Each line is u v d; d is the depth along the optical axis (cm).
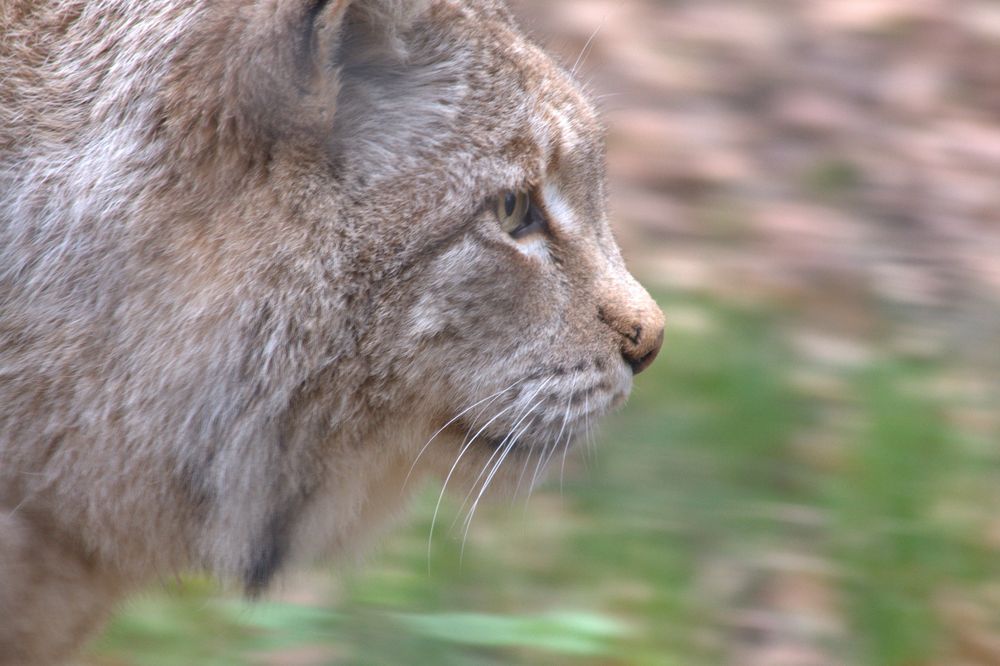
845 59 1772
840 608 1010
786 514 1077
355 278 755
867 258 1438
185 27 741
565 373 823
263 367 750
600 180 851
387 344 770
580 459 1120
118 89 739
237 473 767
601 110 916
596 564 1041
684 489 1102
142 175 733
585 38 1747
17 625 754
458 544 1060
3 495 737
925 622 989
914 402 1182
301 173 745
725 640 991
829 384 1223
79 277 727
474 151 779
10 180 729
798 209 1508
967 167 1606
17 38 745
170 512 768
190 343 740
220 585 873
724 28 1808
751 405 1168
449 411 805
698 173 1545
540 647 957
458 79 782
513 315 804
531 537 1069
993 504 1096
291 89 731
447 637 929
